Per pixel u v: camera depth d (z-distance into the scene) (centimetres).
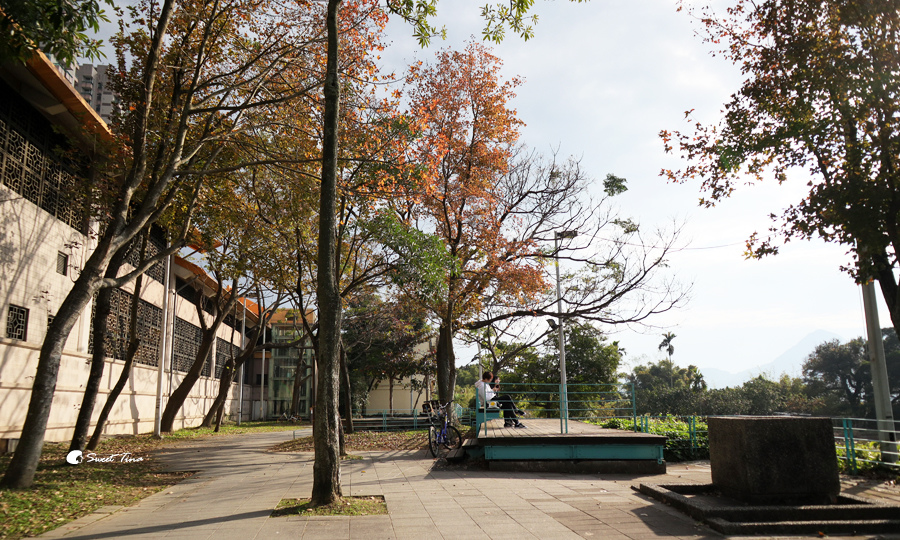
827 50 1047
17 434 1466
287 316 3162
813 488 727
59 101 1509
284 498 887
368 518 724
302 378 5306
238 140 1384
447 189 1981
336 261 1628
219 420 2842
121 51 1391
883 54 963
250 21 1349
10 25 863
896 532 641
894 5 941
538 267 2125
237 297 2667
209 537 639
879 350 1154
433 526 679
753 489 725
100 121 1565
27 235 1508
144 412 2553
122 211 1078
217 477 1188
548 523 689
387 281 1800
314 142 1433
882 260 1004
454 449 1398
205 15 1301
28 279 1522
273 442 2133
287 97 1225
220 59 1368
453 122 2003
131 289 2317
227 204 1695
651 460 1170
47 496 871
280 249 1750
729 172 1170
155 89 1421
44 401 952
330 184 863
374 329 3347
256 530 669
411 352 4247
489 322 2244
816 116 1075
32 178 1571
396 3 1102
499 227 2091
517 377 3728
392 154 1379
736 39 1167
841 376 6475
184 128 1195
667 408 6116
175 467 1355
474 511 763
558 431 1341
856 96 1013
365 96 1443
